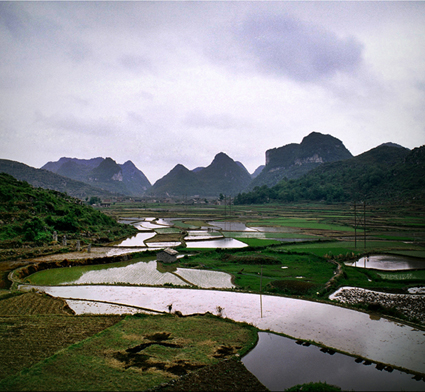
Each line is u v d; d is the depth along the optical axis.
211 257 56.78
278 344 24.06
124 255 54.53
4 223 65.44
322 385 18.33
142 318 28.41
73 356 21.56
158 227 104.75
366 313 30.38
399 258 55.34
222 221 122.81
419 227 96.56
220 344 23.75
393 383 19.34
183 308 31.50
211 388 18.36
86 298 34.34
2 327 26.23
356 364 21.42
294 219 126.56
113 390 17.95
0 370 19.91
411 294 36.38
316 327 27.19
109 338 24.33
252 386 18.62
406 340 24.95
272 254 58.28
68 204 92.69
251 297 34.75
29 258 51.91
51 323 27.20
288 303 32.94
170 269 47.59
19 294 34.44
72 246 61.91
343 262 52.16
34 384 18.33
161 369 20.23
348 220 116.75
